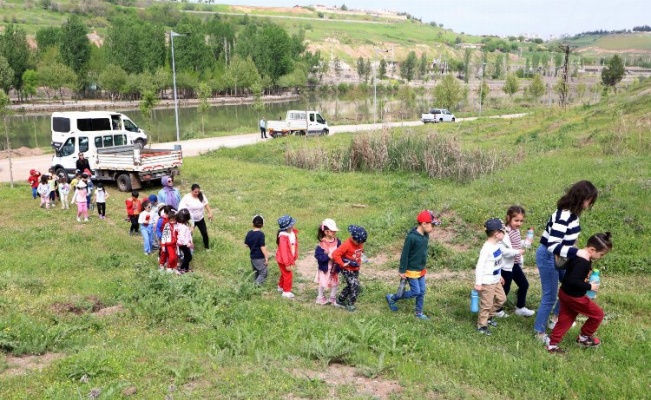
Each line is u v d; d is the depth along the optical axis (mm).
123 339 7379
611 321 7695
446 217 13383
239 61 108625
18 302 8719
